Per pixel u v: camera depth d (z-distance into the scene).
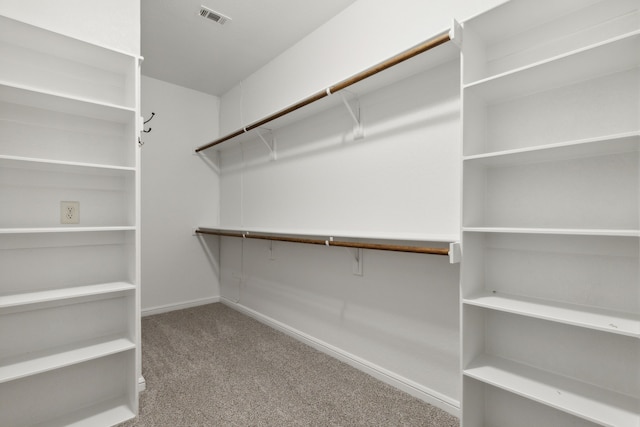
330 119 2.35
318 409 1.67
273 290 2.98
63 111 1.65
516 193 1.40
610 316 1.10
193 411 1.66
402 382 1.86
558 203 1.29
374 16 2.03
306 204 2.58
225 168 3.73
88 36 1.69
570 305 1.24
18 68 1.52
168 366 2.14
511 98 1.42
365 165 2.10
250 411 1.65
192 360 2.24
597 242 1.20
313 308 2.52
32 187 1.58
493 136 1.46
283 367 2.14
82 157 1.72
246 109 3.36
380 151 2.01
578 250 1.24
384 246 1.68
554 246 1.30
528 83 1.28
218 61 3.02
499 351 1.45
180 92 3.56
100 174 1.76
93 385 1.71
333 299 2.35
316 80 2.48
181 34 2.57
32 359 1.47
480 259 1.46
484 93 1.39
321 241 2.07
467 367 1.35
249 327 2.94
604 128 1.19
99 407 1.69
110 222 1.81
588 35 1.23
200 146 3.60
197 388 1.87
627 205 1.14
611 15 1.18
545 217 1.32
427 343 1.76
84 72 1.71
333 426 1.53
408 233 1.84
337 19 2.30
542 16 1.29
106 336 1.76
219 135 3.84
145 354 2.33
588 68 1.15
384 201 1.98
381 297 2.00
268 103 3.03
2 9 1.47
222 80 3.43
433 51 1.54
